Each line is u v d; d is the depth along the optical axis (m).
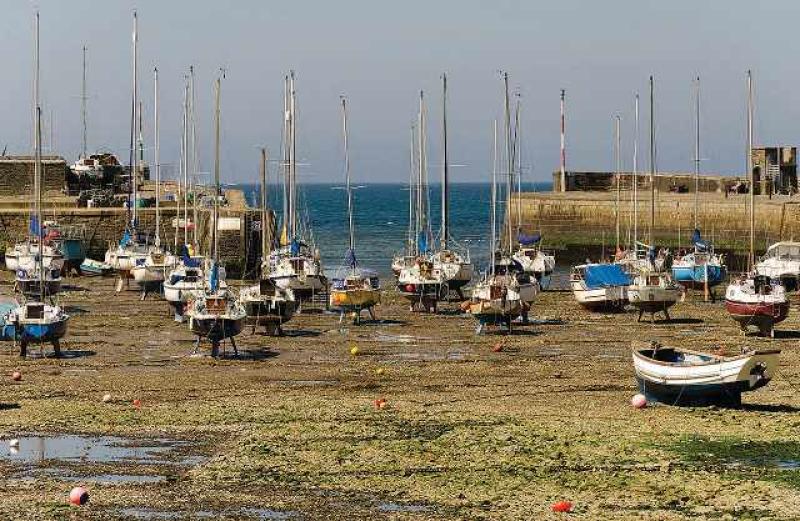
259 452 48.56
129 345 75.50
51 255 106.81
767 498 42.16
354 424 53.31
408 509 41.38
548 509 41.16
